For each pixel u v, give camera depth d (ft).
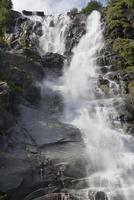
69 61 128.67
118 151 89.61
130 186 77.51
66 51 151.84
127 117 102.12
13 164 73.87
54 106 101.50
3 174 71.97
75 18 163.12
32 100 98.43
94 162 80.02
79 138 87.45
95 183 76.18
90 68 129.39
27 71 102.99
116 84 116.67
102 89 115.44
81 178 76.74
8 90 84.94
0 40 123.95
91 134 91.20
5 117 80.02
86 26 159.33
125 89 115.96
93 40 151.43
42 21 168.55
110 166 80.59
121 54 136.05
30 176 73.82
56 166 76.59
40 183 73.87
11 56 102.22
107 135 92.63
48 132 85.35
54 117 96.07
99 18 159.33
